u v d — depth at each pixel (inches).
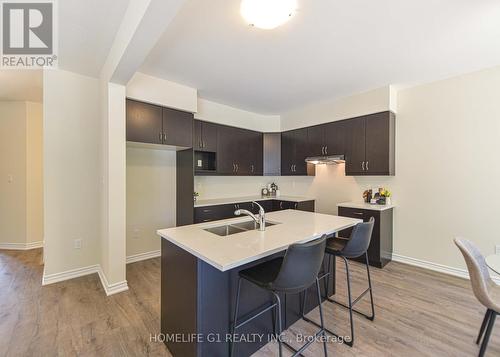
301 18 73.9
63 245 112.4
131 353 68.5
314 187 183.5
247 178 196.5
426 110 128.6
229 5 68.1
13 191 161.0
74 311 88.0
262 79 122.3
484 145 112.5
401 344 72.7
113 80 96.9
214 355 61.7
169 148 140.4
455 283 111.4
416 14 72.4
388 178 143.6
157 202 147.1
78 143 115.0
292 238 69.9
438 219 125.6
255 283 60.2
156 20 60.7
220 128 163.5
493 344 72.1
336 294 101.7
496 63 106.0
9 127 160.9
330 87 133.3
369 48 92.4
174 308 67.7
